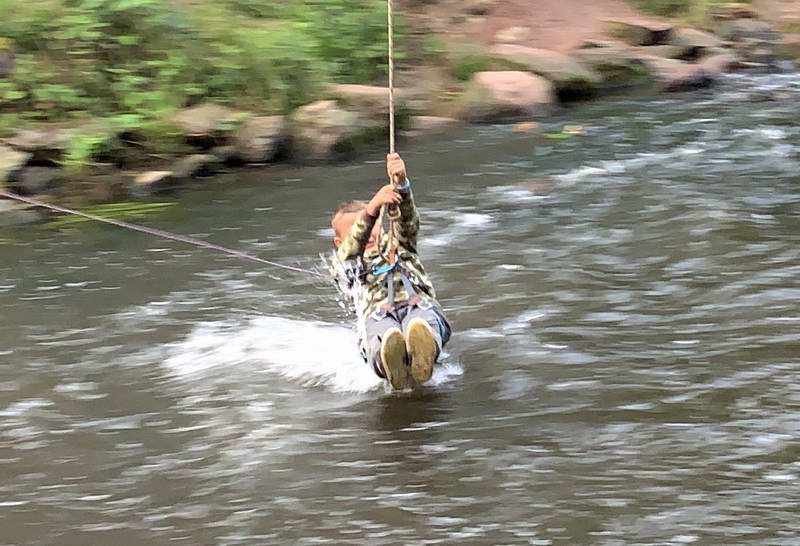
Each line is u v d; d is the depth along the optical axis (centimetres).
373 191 1557
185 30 1933
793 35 2777
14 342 1020
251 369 932
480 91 2075
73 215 1486
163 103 1800
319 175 1675
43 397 895
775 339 924
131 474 754
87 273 1231
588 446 754
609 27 2698
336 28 2223
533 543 641
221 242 1335
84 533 680
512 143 1828
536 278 1125
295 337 1007
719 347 915
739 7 2930
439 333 857
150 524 687
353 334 1013
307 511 691
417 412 827
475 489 706
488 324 1002
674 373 869
